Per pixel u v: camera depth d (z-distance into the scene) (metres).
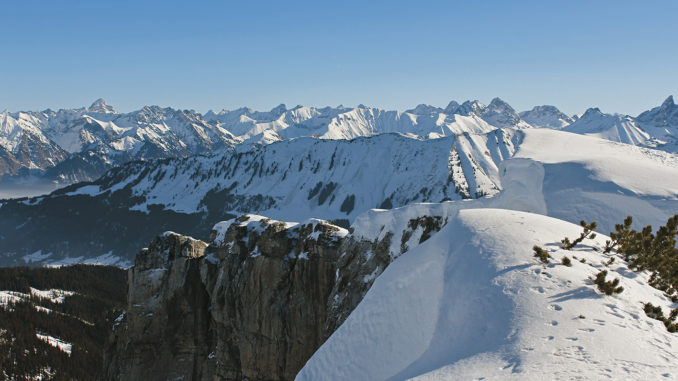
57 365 156.38
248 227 57.09
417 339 24.28
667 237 27.03
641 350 18.19
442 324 23.61
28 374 148.62
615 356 17.67
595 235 29.34
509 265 24.34
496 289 22.86
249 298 50.47
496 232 27.83
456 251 27.41
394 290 28.05
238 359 52.81
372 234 42.56
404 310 26.42
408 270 28.78
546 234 27.72
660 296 23.56
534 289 22.20
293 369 46.69
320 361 27.31
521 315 20.75
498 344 19.66
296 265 47.69
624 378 16.17
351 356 26.09
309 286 46.69
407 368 22.75
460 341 21.59
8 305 194.75
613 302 21.45
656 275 25.48
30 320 184.62
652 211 50.12
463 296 23.94
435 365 20.83
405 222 40.72
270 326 48.09
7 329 172.62
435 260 28.19
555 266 24.05
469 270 25.25
